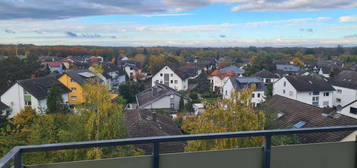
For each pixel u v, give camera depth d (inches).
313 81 1144.8
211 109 304.7
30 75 1668.3
